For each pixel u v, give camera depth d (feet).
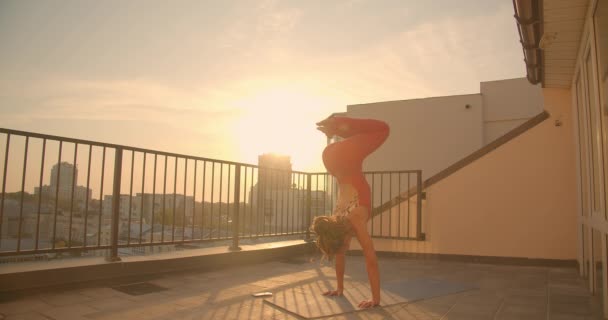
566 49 14.78
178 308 10.51
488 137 41.73
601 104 10.92
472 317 10.16
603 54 10.30
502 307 11.21
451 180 21.72
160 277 14.57
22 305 10.28
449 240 21.44
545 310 10.92
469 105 41.65
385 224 23.11
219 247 18.74
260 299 11.71
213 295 12.07
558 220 19.56
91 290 12.19
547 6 11.89
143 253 15.58
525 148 20.44
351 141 11.75
